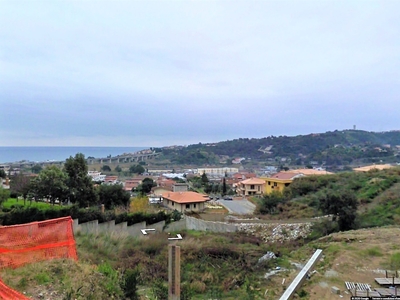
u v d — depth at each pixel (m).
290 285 10.40
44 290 7.77
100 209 22.88
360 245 14.53
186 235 21.41
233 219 29.45
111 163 181.62
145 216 22.88
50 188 28.59
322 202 24.16
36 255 9.73
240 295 10.68
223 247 16.66
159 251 16.17
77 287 8.00
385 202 25.44
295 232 23.64
